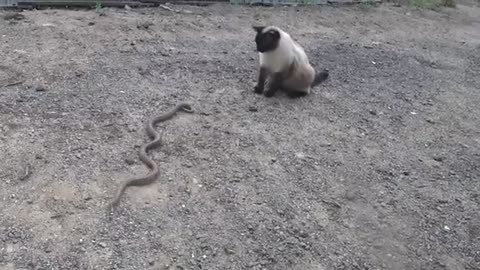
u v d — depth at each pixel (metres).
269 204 2.19
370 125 2.88
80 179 2.15
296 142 2.62
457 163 2.67
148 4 4.13
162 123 2.59
